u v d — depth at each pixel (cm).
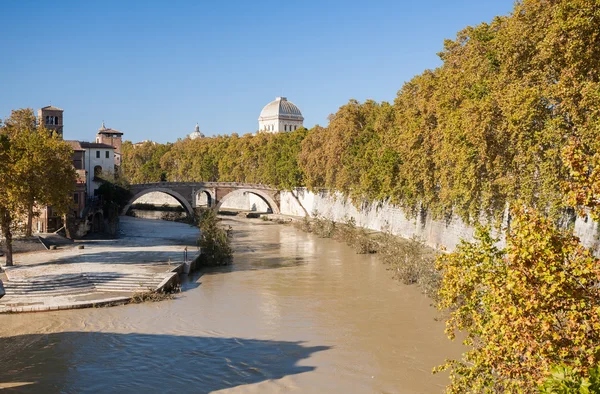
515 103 3266
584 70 3027
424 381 2547
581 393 1042
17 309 3659
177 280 4694
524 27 3491
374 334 3234
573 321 1322
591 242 3197
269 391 2481
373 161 7575
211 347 3062
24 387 2522
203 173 15688
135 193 10806
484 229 1806
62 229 7019
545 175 3241
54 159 5112
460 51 5138
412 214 6606
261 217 11594
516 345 1412
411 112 6012
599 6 2864
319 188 10262
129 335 3259
